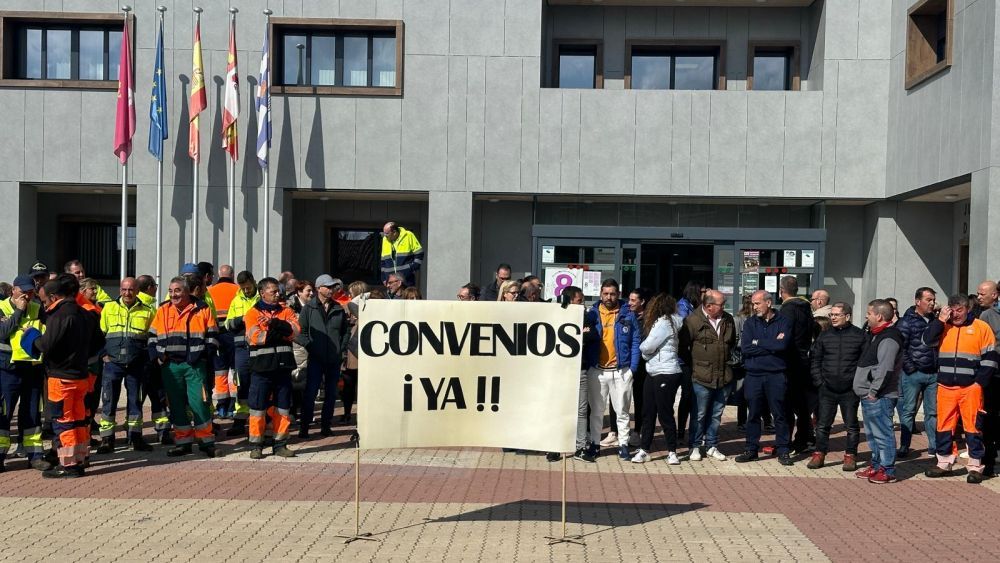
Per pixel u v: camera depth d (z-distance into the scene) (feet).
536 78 59.41
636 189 59.26
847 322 34.27
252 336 34.32
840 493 30.27
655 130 59.26
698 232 60.29
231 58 57.36
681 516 26.55
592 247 60.64
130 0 59.06
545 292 60.64
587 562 21.72
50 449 34.37
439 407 23.62
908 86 55.36
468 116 59.36
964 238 57.82
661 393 34.68
